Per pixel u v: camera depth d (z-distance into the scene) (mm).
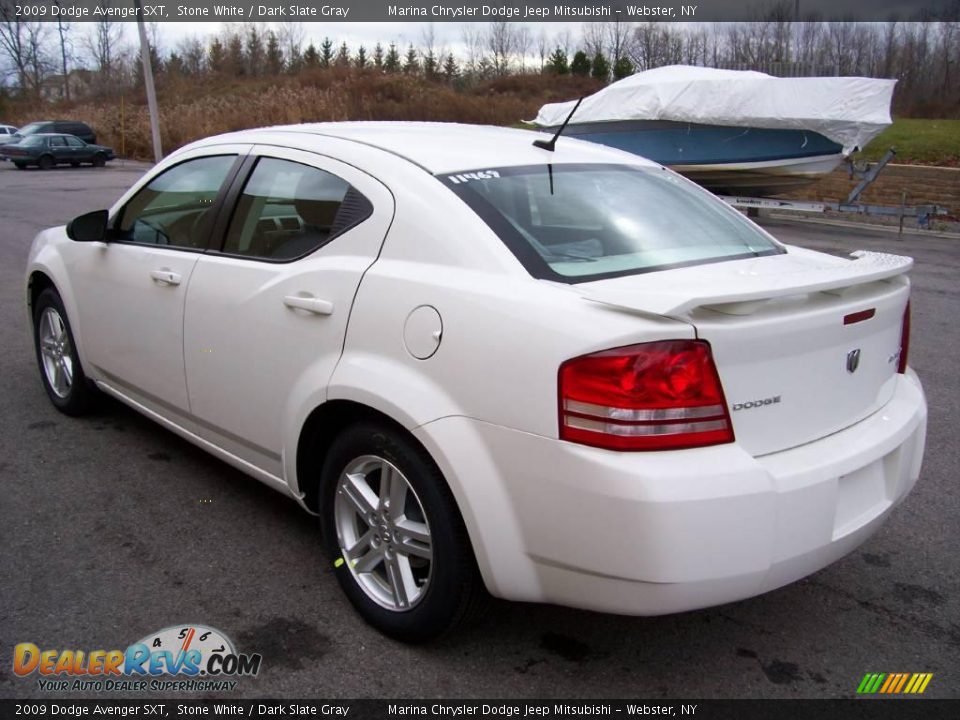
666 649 2826
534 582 2416
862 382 2695
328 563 3305
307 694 2564
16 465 4129
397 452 2645
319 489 3059
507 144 3322
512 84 46000
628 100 15469
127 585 3115
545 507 2311
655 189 3311
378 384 2641
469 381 2443
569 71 48156
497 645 2816
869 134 13906
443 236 2688
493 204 2777
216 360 3365
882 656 2809
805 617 3029
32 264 4777
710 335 2240
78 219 4098
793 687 2646
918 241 13859
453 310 2521
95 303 4191
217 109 35562
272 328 3082
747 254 3023
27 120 49000
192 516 3658
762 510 2242
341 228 2984
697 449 2252
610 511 2201
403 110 38312
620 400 2207
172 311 3592
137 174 27641
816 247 12859
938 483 4160
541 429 2299
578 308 2322
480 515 2416
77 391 4617
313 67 49156
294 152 3316
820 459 2428
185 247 3652
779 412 2402
